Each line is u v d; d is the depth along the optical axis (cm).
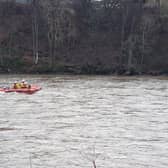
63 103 7738
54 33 15138
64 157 4566
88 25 15925
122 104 7631
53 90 9406
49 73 14125
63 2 15475
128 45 14512
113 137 5322
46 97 8444
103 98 8319
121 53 14525
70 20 15475
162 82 11225
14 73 14062
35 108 7244
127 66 13975
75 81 11381
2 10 16062
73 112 6900
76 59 14800
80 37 15575
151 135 5412
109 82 11156
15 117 6494
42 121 6212
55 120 6278
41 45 15225
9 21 15825
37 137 5316
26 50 15012
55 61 14650
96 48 15275
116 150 4791
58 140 5172
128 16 15400
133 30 14850
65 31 15312
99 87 9950
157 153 4697
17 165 4338
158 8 15300
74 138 5269
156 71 14000
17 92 8988
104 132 5556
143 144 5012
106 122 6150
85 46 15350
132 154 4656
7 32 15462
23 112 6881
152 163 4406
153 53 14588
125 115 6638
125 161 4453
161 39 14875
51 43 15062
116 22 15850
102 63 14438
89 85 10369
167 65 14212
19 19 15900
